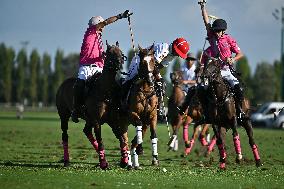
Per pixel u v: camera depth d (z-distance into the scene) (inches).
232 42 660.7
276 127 1945.1
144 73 613.9
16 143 1031.6
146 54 616.1
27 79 5506.9
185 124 822.5
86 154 823.1
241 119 653.9
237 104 648.4
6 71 5290.4
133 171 594.2
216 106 631.2
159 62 663.1
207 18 682.2
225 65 656.4
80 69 628.4
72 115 638.5
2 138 1156.5
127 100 626.8
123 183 495.8
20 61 5408.5
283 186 501.7
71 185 478.0
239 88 647.1
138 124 630.5
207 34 668.1
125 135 627.8
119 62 585.3
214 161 741.9
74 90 622.2
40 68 5605.3
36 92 5536.4
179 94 844.0
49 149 912.9
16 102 5433.1
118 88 612.7
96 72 617.9
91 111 601.9
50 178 517.3
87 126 650.2
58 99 664.4
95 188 466.9
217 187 486.6
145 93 624.7
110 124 613.6
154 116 643.5
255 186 497.0
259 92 4709.6
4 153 824.3
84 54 627.5
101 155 608.7
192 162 737.0
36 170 580.4
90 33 628.1
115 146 1014.4
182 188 477.7
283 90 2797.7
